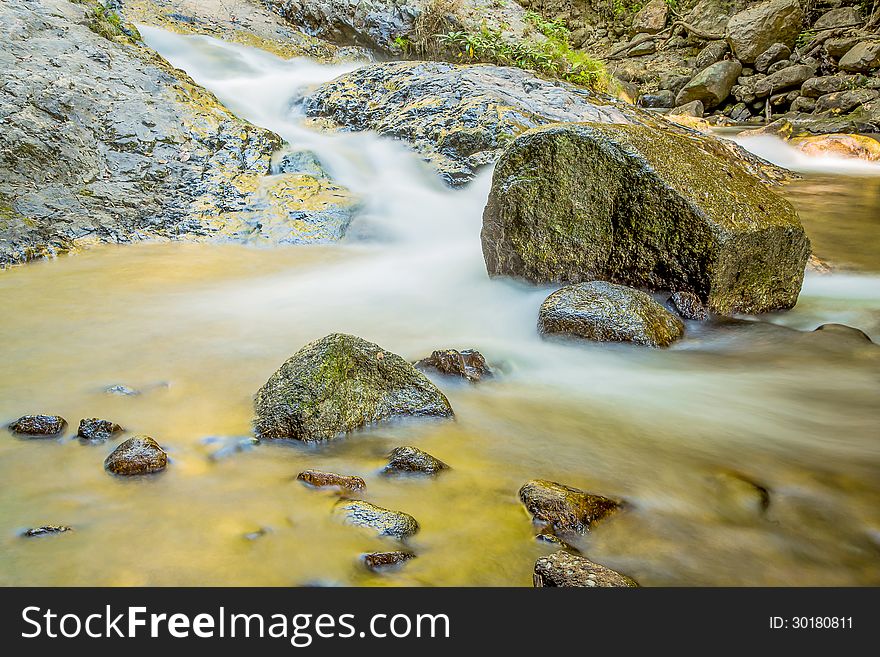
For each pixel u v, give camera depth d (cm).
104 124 730
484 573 242
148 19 1233
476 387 400
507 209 543
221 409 356
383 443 328
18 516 262
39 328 473
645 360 445
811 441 350
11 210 639
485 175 812
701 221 480
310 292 575
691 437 351
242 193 736
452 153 837
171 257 649
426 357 426
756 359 452
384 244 728
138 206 696
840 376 427
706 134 1071
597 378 422
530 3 2688
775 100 1844
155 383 388
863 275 630
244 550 248
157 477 290
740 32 1952
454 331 497
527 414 369
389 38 1329
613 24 2575
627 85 2077
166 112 773
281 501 276
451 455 321
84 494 277
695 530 274
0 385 381
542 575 234
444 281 598
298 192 747
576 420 365
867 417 376
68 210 666
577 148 511
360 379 341
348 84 1000
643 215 499
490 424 354
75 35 799
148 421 341
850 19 1967
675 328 472
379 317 521
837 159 1241
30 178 668
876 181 1053
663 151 511
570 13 2644
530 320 506
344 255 686
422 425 345
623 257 514
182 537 254
